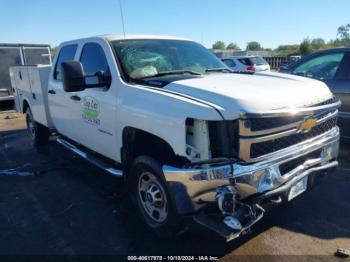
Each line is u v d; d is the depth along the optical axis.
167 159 3.31
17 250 3.41
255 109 2.77
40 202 4.50
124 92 3.65
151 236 3.56
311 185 3.57
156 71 3.92
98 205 4.35
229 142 2.84
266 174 2.92
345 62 5.68
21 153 6.86
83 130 4.68
